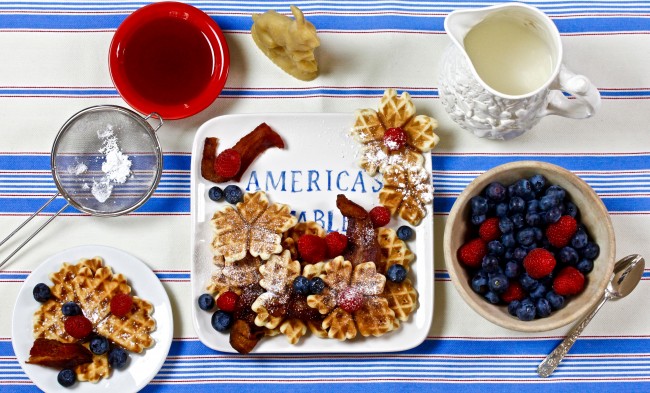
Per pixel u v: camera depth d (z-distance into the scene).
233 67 1.71
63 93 1.71
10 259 1.68
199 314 1.61
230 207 1.62
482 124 1.54
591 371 1.68
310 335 1.62
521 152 1.70
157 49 1.65
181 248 1.68
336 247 1.58
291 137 1.66
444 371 1.67
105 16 1.71
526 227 1.52
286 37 1.52
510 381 1.67
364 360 1.67
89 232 1.69
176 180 1.69
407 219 1.62
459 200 1.50
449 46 1.55
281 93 1.71
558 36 1.36
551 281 1.52
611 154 1.70
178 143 1.70
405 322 1.63
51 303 1.65
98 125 1.66
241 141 1.63
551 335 1.67
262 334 1.60
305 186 1.66
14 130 1.70
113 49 1.63
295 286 1.56
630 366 1.68
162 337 1.64
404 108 1.61
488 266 1.50
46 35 1.71
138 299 1.64
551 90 1.48
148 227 1.69
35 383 1.61
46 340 1.60
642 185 1.70
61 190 1.64
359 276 1.57
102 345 1.60
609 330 1.68
